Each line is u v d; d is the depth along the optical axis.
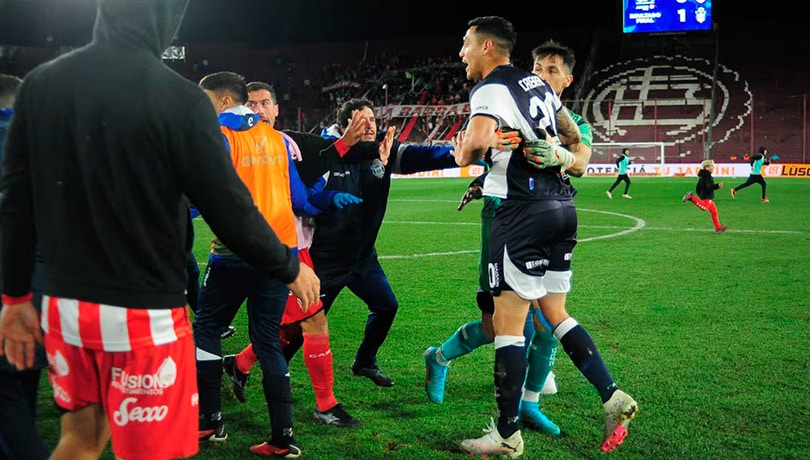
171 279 2.89
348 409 5.88
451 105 52.28
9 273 2.90
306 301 3.17
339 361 7.21
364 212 6.28
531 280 4.87
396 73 58.47
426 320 8.88
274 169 4.92
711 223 19.19
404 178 44.06
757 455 4.84
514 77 4.88
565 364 6.95
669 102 51.06
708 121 49.06
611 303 9.62
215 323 5.21
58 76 2.75
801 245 14.98
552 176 4.94
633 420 5.48
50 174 2.74
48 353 2.91
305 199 5.31
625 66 55.84
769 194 28.62
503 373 4.84
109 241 2.74
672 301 9.73
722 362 6.96
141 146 2.71
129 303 2.77
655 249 14.58
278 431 4.93
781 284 10.88
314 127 56.03
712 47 56.22
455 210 23.31
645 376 6.52
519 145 4.79
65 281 2.76
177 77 2.81
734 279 11.32
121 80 2.72
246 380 6.11
